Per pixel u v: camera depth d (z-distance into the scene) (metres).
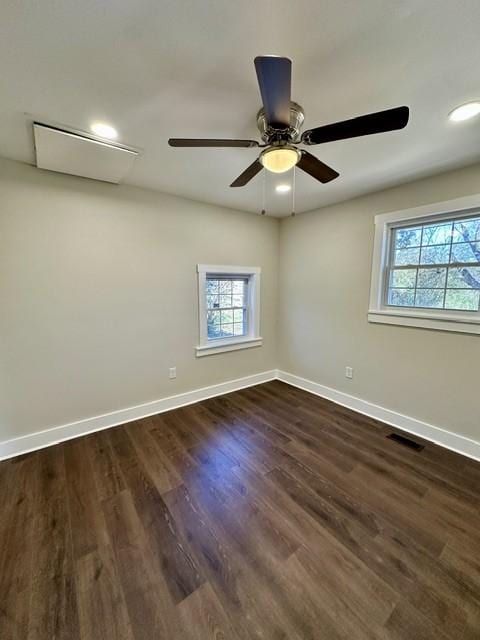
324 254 3.42
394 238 2.83
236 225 3.54
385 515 1.73
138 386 2.97
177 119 1.63
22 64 1.21
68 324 2.52
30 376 2.38
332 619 1.19
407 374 2.72
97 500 1.85
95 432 2.70
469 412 2.34
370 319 2.99
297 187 2.72
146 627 1.17
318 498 1.87
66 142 1.86
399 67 1.24
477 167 2.19
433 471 2.14
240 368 3.82
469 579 1.35
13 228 2.22
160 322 3.05
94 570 1.39
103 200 2.58
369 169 2.30
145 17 1.01
